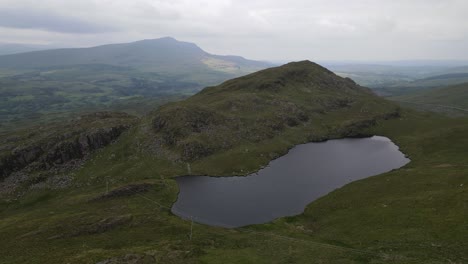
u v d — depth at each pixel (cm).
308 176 12475
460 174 9488
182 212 9856
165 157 14550
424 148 14888
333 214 8981
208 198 10862
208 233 8250
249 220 9138
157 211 10012
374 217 8094
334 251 6688
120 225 9038
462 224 6806
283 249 7000
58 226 9025
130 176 13338
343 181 11806
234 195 11038
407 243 6581
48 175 14075
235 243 7531
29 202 12488
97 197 11375
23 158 14700
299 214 9425
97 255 6900
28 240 8288
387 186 10000
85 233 8588
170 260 6606
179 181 12600
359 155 14850
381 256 6200
